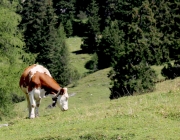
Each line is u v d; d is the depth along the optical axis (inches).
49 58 3233.3
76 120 646.5
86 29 4685.0
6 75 1344.7
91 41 4239.7
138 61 1542.8
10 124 707.4
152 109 661.9
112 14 4749.0
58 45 3378.4
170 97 776.9
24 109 1923.0
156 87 1382.9
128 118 615.5
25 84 738.8
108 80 2524.6
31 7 4183.1
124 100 820.0
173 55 1815.9
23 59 1509.6
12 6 1485.0
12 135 610.5
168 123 576.7
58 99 730.2
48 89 730.2
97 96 2188.7
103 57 3558.1
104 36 3440.0
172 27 1957.4
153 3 2063.2
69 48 4242.1
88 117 659.4
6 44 1432.1
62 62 3218.5
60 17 5128.0
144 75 1412.4
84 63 3905.0
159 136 502.6
